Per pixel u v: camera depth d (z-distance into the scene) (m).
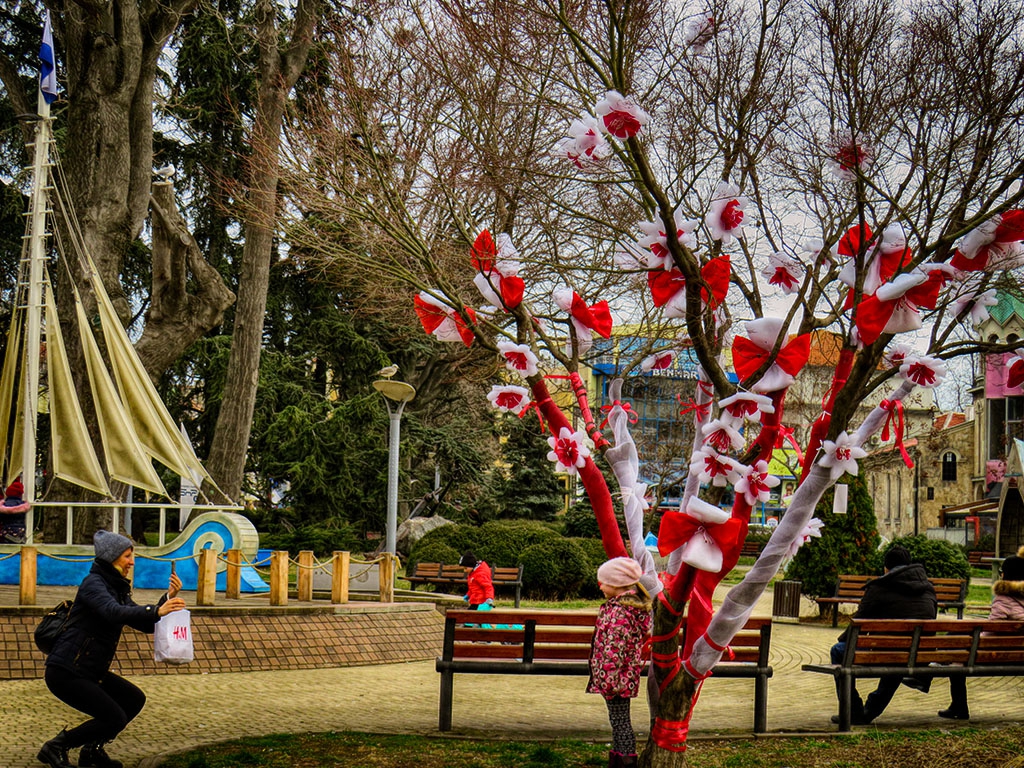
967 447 65.94
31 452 15.43
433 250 9.30
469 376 12.19
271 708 9.22
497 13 7.90
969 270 5.26
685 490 5.94
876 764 7.04
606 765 6.91
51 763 6.41
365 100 10.14
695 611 5.56
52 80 16.48
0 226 28.09
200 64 29.91
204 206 32.06
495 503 39.66
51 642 6.56
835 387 5.64
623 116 5.19
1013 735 8.12
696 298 5.49
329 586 17.95
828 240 6.04
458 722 8.66
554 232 9.45
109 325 16.33
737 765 6.96
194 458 16.84
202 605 12.28
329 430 31.55
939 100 6.12
